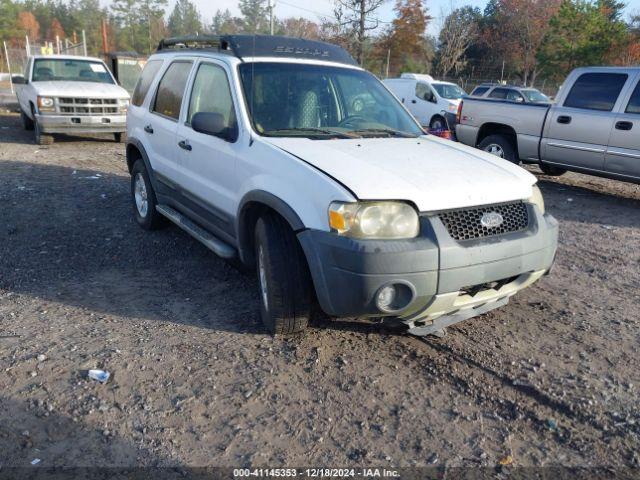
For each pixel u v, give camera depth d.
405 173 3.46
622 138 7.99
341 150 3.78
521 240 3.52
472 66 52.28
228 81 4.42
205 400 3.16
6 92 25.05
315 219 3.32
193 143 4.71
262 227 3.71
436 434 2.95
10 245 5.60
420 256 3.17
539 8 48.34
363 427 2.99
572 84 8.80
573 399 3.27
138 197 6.28
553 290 4.94
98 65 13.38
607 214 7.82
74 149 11.62
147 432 2.90
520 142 9.48
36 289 4.62
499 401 3.24
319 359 3.61
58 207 6.97
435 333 3.96
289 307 3.65
